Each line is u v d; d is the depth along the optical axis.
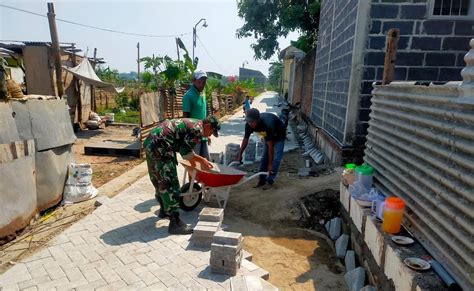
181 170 8.12
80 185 6.04
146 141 4.51
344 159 6.63
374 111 4.71
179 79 15.19
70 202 5.91
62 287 3.31
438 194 2.76
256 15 20.73
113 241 4.26
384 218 3.26
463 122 2.52
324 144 8.88
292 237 4.85
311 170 7.54
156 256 3.90
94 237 4.36
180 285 3.35
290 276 3.87
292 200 5.88
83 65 14.74
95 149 10.02
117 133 14.38
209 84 20.16
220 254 3.52
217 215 4.30
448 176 2.65
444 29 5.88
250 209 5.76
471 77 2.47
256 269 3.75
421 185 3.14
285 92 31.39
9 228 4.52
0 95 4.63
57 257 3.86
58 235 4.42
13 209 4.60
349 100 6.44
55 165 5.67
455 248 2.44
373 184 4.54
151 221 4.89
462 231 2.38
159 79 18.58
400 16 5.95
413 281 2.52
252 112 5.96
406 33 5.97
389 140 4.00
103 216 5.05
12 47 13.00
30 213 5.00
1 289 3.27
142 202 5.68
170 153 4.42
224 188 5.20
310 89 12.84
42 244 4.42
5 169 4.48
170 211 4.45
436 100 2.95
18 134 4.86
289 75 27.98
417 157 3.25
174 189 4.47
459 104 2.59
